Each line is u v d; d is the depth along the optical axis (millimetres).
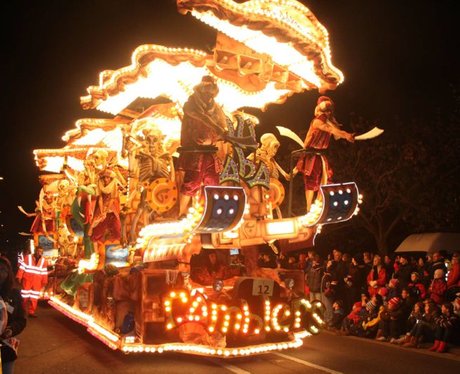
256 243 9508
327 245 26125
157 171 10438
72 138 14672
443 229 23188
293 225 9562
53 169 18734
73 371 8734
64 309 14102
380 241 23812
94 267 12633
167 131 11539
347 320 13016
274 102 11219
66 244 17203
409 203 22922
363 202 23578
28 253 15695
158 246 9906
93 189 12859
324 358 9734
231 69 9445
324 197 9219
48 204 19844
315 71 9203
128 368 8789
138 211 10781
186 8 7828
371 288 13312
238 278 9250
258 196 9969
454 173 22906
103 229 12586
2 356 5836
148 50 9047
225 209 8281
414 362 9516
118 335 9273
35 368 9023
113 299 9609
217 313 8758
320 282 14875
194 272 10578
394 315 11781
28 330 13188
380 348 10961
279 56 9289
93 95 10875
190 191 8922
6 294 5875
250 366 8930
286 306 9477
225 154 9703
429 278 12516
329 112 9562
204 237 9250
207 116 8844
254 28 8109
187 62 9156
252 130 9883
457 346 11016
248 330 9000
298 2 8461
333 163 24062
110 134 13750
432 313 10961
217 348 8664
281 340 9633
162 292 8930
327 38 9031
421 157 22438
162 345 8883
